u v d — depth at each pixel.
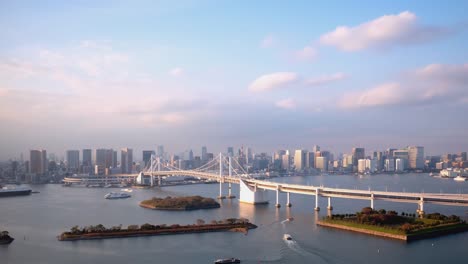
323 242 169.25
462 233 183.00
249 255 152.50
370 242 168.50
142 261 146.75
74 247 166.00
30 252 159.62
